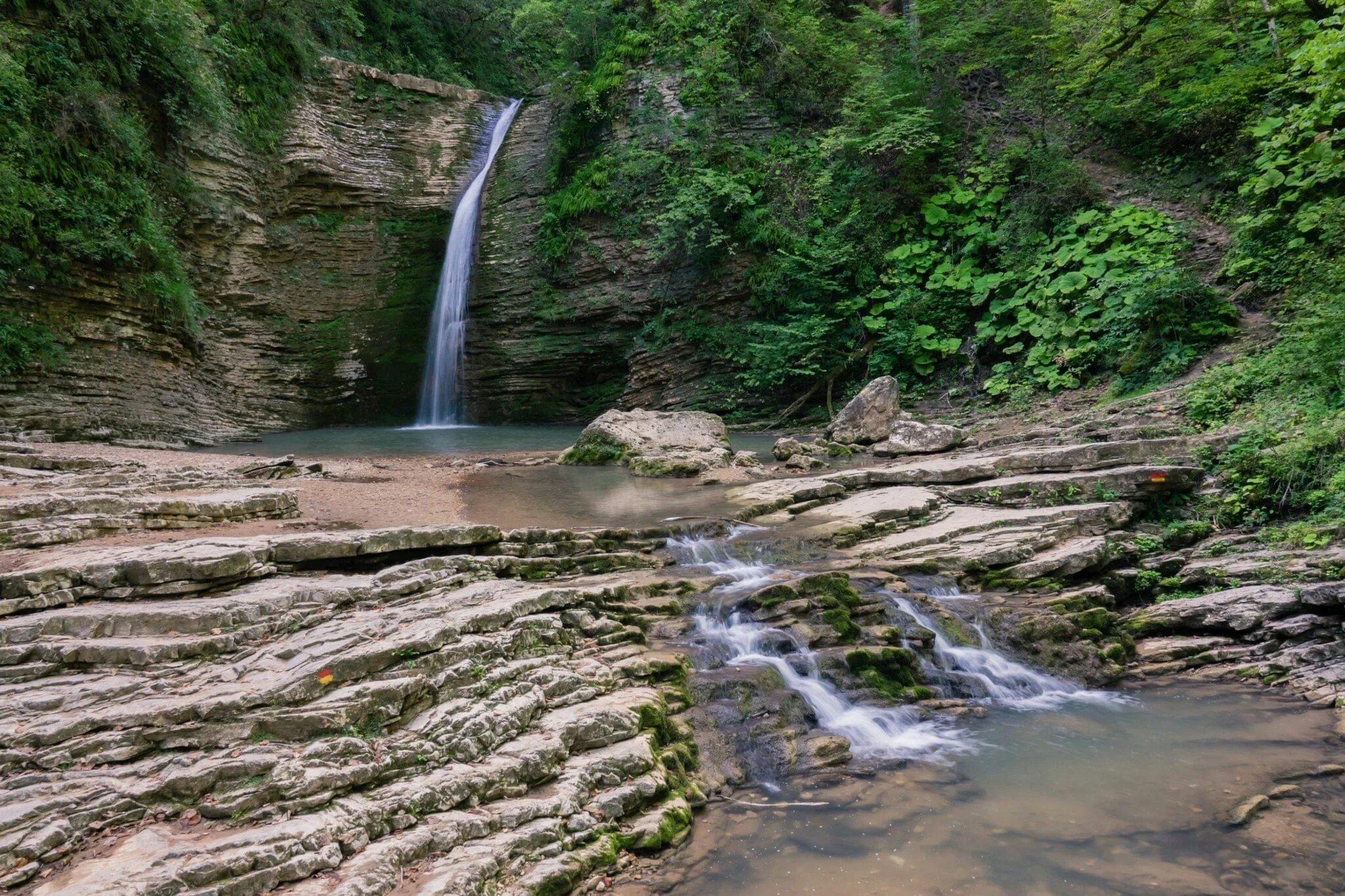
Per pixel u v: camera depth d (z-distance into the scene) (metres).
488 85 32.47
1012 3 22.56
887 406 15.33
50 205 14.98
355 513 9.02
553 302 22.88
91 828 3.95
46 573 5.32
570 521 9.16
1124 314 15.18
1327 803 5.31
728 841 4.93
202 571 5.67
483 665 5.41
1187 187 18.09
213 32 20.81
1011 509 10.00
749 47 24.06
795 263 20.58
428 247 24.11
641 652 6.32
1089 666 7.57
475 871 4.12
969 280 19.00
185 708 4.46
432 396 23.30
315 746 4.45
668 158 22.48
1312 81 10.94
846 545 9.13
